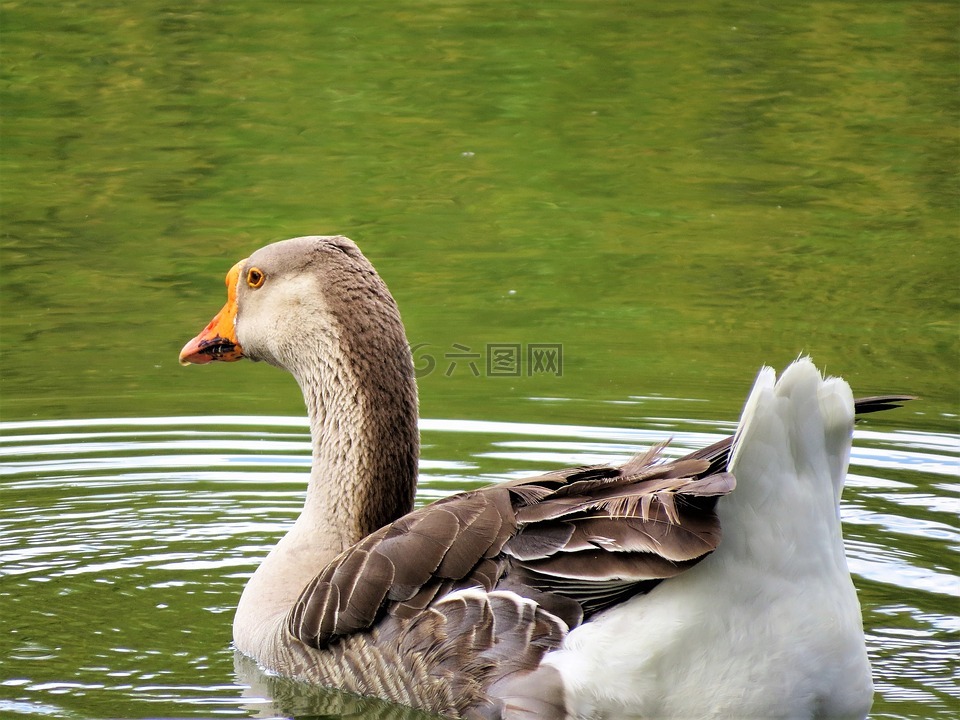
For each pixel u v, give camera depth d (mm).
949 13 28406
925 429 12766
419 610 7734
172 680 8211
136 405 13336
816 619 7117
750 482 7023
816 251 18125
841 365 14461
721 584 7086
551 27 27547
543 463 11922
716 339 15242
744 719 7117
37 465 11875
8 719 7570
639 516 7180
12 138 21719
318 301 9336
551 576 7410
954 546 10234
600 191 20250
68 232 18406
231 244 18016
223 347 9875
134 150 21422
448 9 28500
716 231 18859
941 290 16875
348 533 9195
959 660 8375
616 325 15641
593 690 7191
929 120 23094
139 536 10523
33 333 15188
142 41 26141
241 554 10250
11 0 28016
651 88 24516
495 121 23016
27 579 9664
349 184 20281
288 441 12586
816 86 24609
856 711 7332
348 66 25250
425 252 17922
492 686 7410
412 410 9281
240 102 23547
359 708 7961
